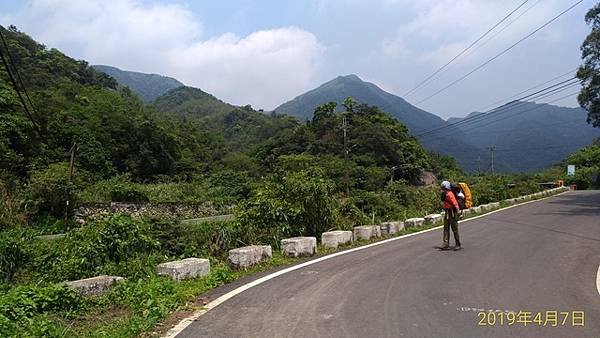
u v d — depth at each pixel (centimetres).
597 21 2814
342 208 1617
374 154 6041
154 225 1167
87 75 7225
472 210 2461
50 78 5797
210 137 8219
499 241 1318
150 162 5259
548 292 713
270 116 11975
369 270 898
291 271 898
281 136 7188
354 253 1123
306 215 1341
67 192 2475
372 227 1444
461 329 538
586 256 1046
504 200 3250
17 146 3350
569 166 6425
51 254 1037
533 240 1328
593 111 3059
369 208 2048
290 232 1277
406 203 2523
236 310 627
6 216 2070
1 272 981
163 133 5622
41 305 605
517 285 760
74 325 575
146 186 3822
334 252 1152
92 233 980
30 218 2280
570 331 534
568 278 814
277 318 588
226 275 823
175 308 638
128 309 643
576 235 1433
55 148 4034
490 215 2320
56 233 2173
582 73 2884
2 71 3678
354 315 596
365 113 7069
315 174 1453
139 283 722
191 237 1151
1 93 3331
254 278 839
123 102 6138
